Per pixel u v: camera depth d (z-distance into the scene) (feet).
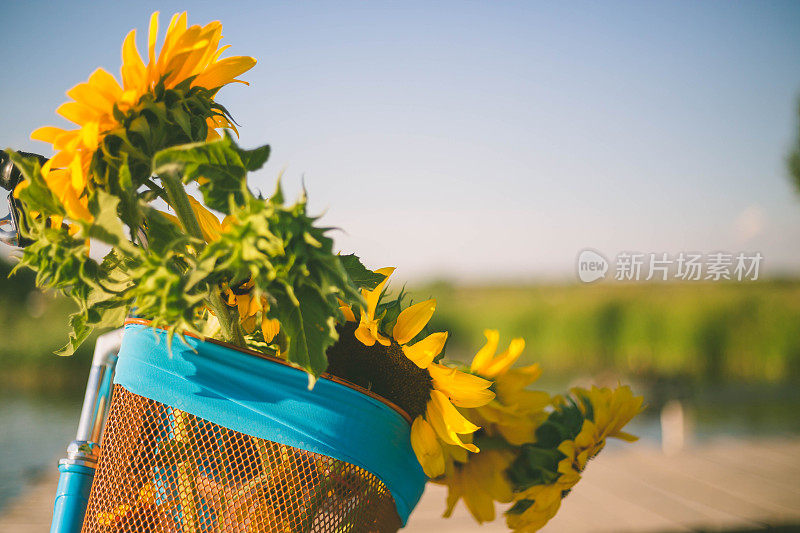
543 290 57.11
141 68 1.62
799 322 45.24
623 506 8.03
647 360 46.14
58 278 1.55
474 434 2.58
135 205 1.63
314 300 1.50
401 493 2.07
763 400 27.50
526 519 2.58
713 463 10.36
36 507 7.11
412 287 60.70
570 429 2.59
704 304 47.37
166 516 1.90
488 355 2.50
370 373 2.07
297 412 1.84
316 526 1.94
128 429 1.94
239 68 1.85
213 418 1.84
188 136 1.66
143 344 1.88
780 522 7.47
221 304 1.81
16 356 31.60
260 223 1.40
